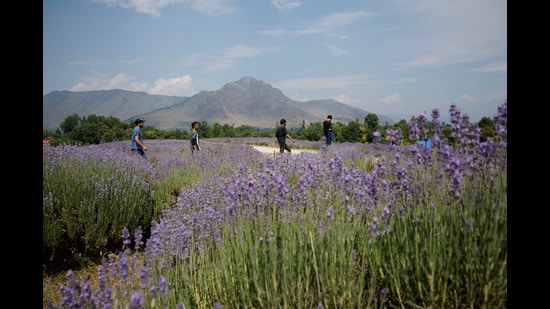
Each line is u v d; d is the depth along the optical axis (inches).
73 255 165.0
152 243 118.0
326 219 111.7
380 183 117.8
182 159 365.4
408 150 116.9
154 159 454.6
